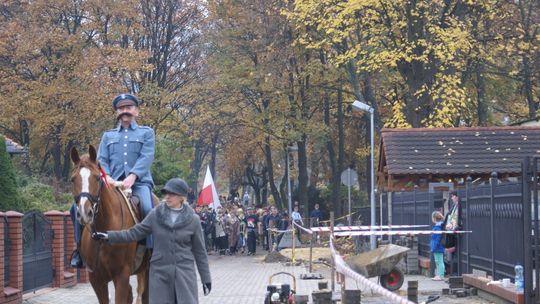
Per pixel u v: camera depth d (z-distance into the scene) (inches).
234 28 2017.7
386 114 2020.2
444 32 1360.7
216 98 2065.7
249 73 1990.7
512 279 671.1
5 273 700.7
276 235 1669.5
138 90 2081.7
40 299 762.8
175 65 2234.3
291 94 1987.0
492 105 1924.2
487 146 1165.1
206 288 423.2
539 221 626.2
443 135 1186.6
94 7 2017.7
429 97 1405.0
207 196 1850.4
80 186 435.8
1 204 932.6
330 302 627.5
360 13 1435.8
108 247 448.1
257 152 2493.8
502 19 1513.3
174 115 2126.0
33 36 1941.4
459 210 868.0
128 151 494.3
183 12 2199.8
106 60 1930.4
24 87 1953.7
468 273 826.2
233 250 1702.8
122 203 463.8
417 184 1163.9
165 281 412.2
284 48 1923.0
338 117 2080.5
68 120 1930.4
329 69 1934.1
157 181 1624.0
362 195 2246.6
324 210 2274.9
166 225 413.1
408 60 1371.8
